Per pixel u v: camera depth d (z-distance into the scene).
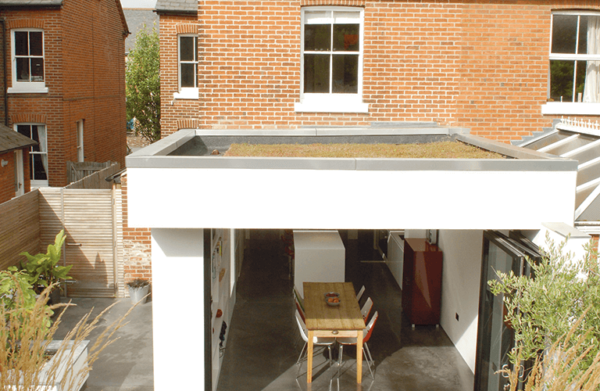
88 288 11.40
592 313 4.58
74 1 18.05
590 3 9.87
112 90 22.64
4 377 4.16
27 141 15.11
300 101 9.89
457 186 6.02
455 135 9.60
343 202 6.00
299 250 10.80
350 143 9.50
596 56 10.09
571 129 9.67
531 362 5.96
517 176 6.04
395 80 9.88
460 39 9.84
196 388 6.60
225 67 9.70
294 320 10.69
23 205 10.44
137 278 11.36
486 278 7.20
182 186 5.90
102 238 11.26
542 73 10.00
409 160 5.95
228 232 10.27
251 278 13.34
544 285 4.86
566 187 6.07
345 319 8.18
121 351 9.09
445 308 10.09
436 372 8.57
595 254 4.98
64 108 17.42
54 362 4.31
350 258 14.98
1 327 4.20
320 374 8.49
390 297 11.95
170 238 6.39
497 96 10.00
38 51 17.33
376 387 8.08
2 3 16.62
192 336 6.54
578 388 4.15
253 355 9.12
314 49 9.84
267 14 9.61
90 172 17.45
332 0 9.60
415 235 11.75
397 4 9.70
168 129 16.92
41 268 10.20
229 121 9.82
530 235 6.35
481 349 7.29
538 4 9.84
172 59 16.70
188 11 16.39
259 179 5.93
